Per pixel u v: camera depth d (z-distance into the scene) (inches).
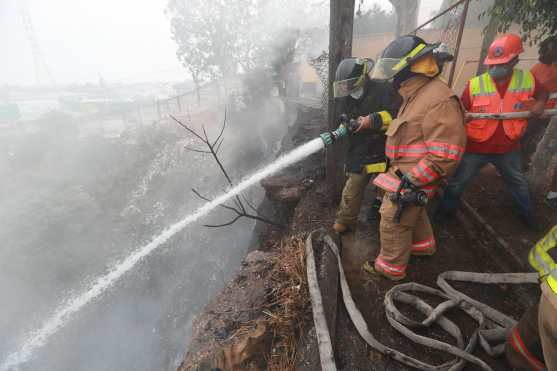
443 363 71.5
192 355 92.0
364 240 116.0
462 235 115.7
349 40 116.0
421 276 97.3
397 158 78.6
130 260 420.2
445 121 66.2
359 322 78.8
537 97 98.5
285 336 87.7
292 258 112.7
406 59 69.6
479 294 89.2
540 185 131.5
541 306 48.3
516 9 136.9
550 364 48.3
